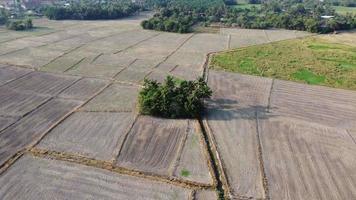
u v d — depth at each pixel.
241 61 64.50
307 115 42.28
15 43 73.44
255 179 29.88
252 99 46.38
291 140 36.34
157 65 60.81
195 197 27.48
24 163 30.92
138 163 31.62
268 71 58.59
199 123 39.31
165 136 36.38
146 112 40.69
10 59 61.06
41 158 31.73
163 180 29.34
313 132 38.16
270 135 37.22
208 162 32.00
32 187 27.95
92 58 63.94
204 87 41.81
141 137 36.00
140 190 28.08
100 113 41.03
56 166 30.67
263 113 42.28
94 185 28.48
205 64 62.00
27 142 34.31
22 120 38.78
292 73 57.88
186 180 29.39
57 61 61.22
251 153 33.75
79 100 44.72
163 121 39.50
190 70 58.38
